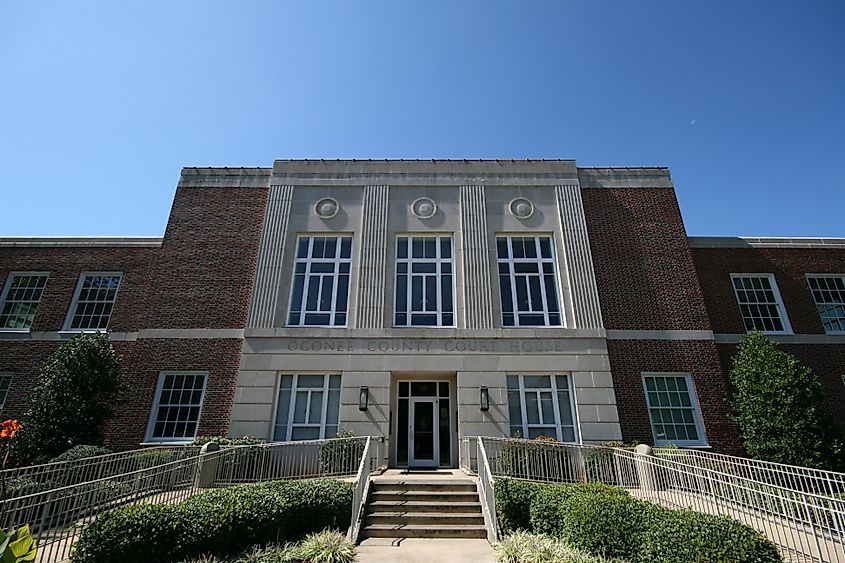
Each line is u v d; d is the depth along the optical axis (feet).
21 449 45.68
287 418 52.80
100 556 22.86
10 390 58.08
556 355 54.90
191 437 52.44
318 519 31.14
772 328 62.49
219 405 53.36
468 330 55.67
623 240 62.03
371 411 52.34
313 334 55.26
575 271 59.36
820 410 46.52
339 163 64.75
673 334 57.00
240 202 64.03
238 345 55.98
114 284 65.00
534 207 62.80
